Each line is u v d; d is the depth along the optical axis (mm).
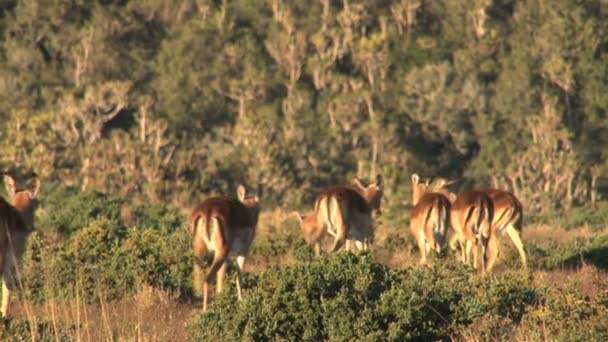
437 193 84438
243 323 51625
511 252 87562
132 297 67188
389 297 51188
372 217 89125
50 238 99875
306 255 84750
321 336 51094
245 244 69438
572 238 106188
